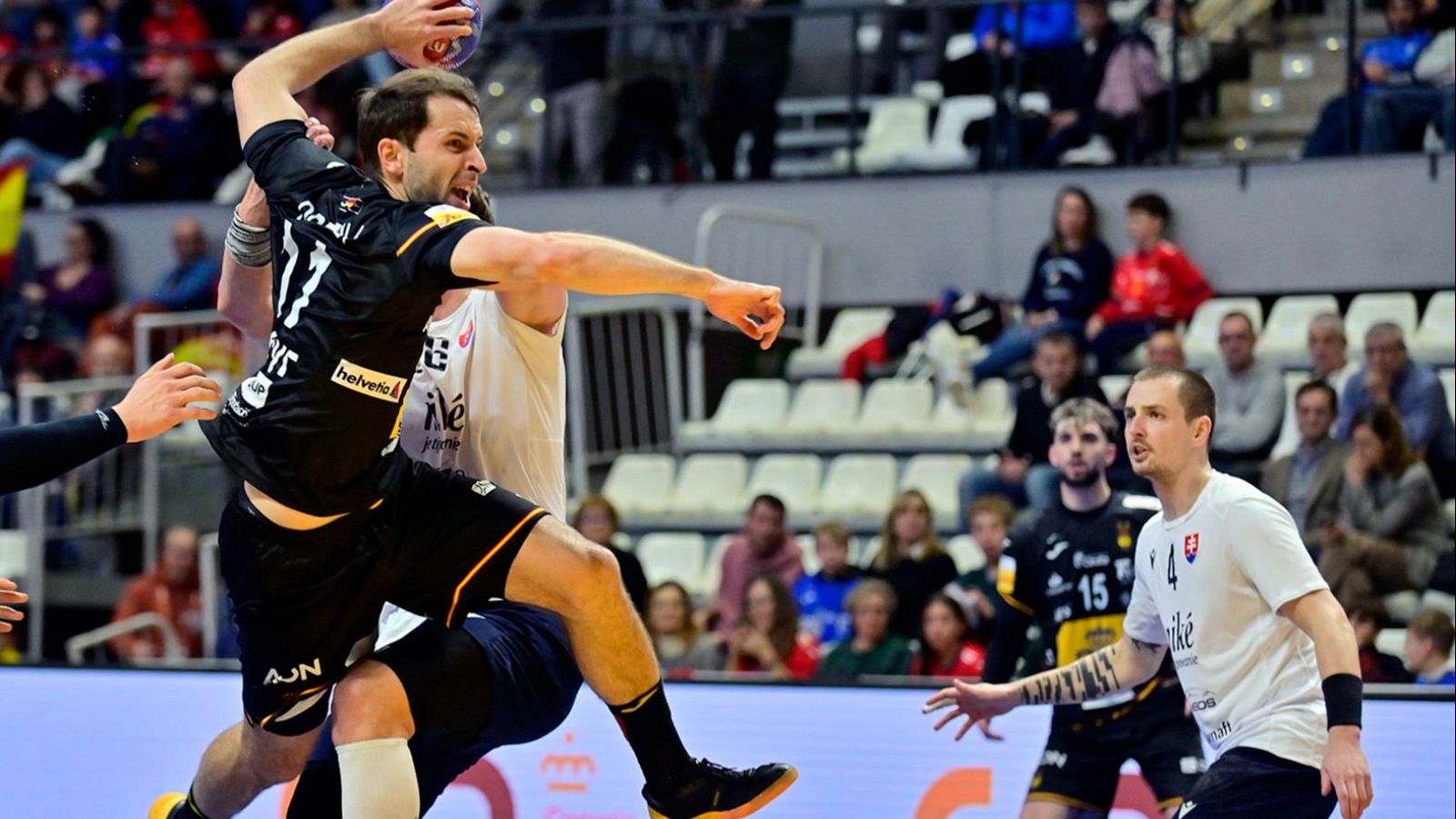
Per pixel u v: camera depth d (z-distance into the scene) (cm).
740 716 1402
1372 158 2559
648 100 2880
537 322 935
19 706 1480
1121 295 2469
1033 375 2406
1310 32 2650
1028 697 1130
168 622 2209
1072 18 2798
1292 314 2497
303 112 883
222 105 3092
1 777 1471
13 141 3148
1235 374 2184
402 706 858
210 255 2989
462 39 912
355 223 805
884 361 2636
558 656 920
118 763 1462
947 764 1373
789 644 1834
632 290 768
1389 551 1831
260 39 3020
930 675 1748
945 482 2386
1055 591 1318
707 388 2866
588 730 1427
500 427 938
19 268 2977
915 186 2780
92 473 2566
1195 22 2669
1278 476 1962
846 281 2816
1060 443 1310
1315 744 1002
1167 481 1040
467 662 880
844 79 3078
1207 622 1027
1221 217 2612
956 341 2541
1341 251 2572
